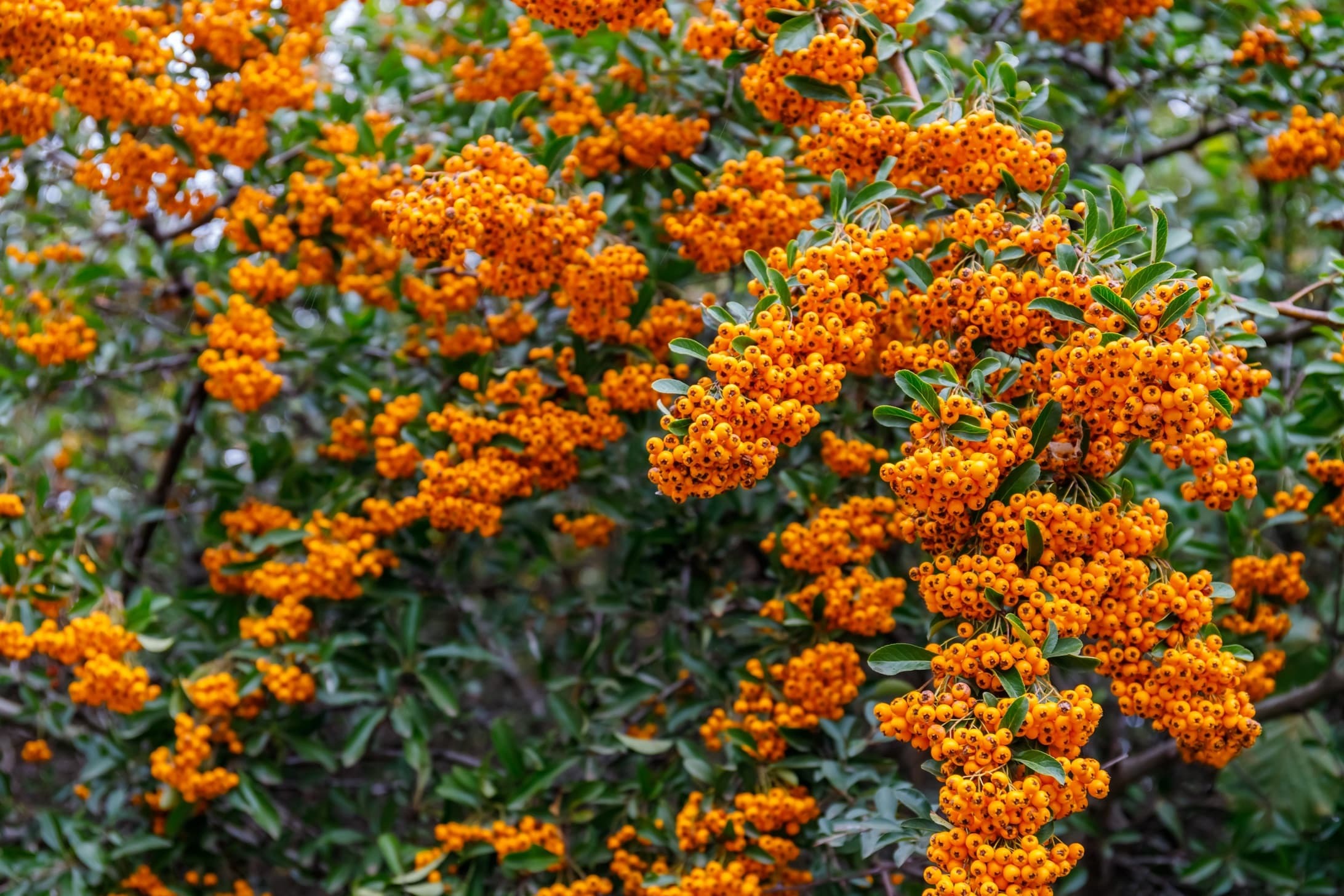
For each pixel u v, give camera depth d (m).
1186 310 2.37
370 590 4.30
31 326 4.53
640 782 3.92
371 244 4.25
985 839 2.27
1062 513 2.44
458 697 4.83
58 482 5.20
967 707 2.38
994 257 2.68
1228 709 2.51
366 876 4.25
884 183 2.83
